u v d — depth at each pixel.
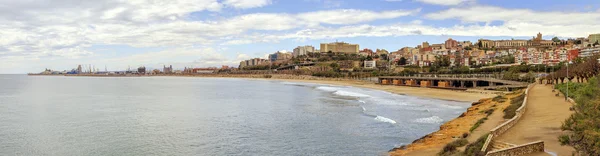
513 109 51.97
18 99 102.19
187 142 45.25
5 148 41.94
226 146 43.31
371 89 151.12
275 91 139.50
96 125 56.62
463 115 60.38
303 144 43.97
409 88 149.00
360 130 51.44
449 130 45.50
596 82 46.03
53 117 64.81
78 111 73.69
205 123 59.00
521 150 27.80
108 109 77.62
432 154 34.22
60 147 42.47
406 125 54.78
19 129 52.97
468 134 38.44
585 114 27.80
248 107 81.94
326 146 42.75
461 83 142.62
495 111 56.84
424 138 42.81
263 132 51.25
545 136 33.41
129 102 94.12
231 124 57.97
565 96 63.31
